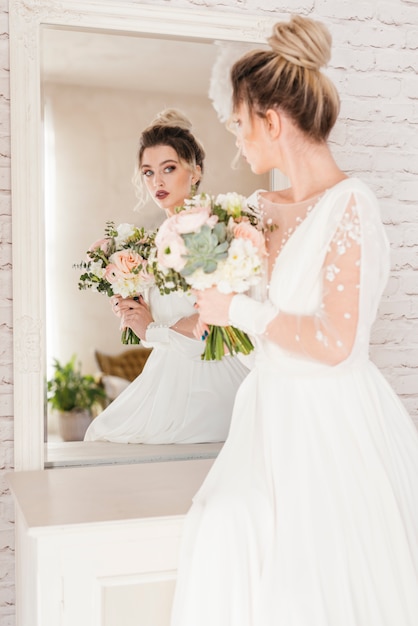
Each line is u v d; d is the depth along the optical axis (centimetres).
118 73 233
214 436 245
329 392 174
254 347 192
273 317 169
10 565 230
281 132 177
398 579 169
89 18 229
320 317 163
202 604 168
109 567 177
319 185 179
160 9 234
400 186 264
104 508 185
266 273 185
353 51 258
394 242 263
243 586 167
